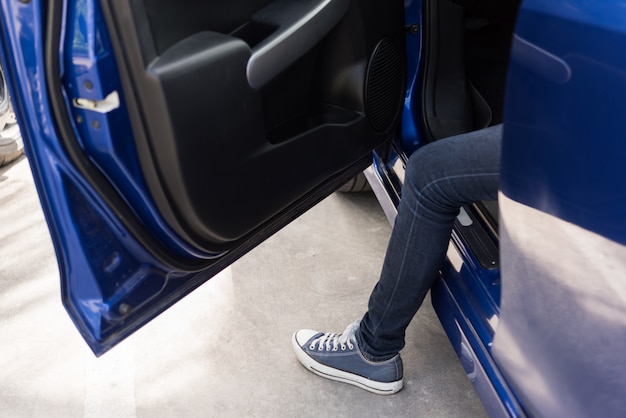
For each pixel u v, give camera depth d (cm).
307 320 188
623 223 82
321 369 168
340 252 216
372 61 144
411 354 177
